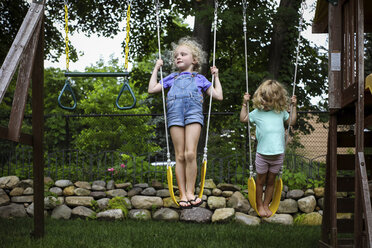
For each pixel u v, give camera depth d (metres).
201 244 4.17
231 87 7.65
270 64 7.98
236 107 7.56
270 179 4.13
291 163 6.58
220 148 7.16
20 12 9.76
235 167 6.40
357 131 3.06
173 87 3.65
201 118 3.57
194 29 8.15
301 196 6.00
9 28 9.86
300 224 5.69
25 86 3.62
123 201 6.02
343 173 6.54
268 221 5.76
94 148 8.22
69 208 5.99
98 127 8.49
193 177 3.54
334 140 3.70
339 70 3.65
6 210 5.95
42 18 4.04
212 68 3.77
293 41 7.94
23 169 6.66
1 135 3.29
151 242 4.25
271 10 7.64
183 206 3.45
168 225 5.43
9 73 3.37
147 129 8.98
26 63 3.70
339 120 3.85
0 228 4.93
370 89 2.89
